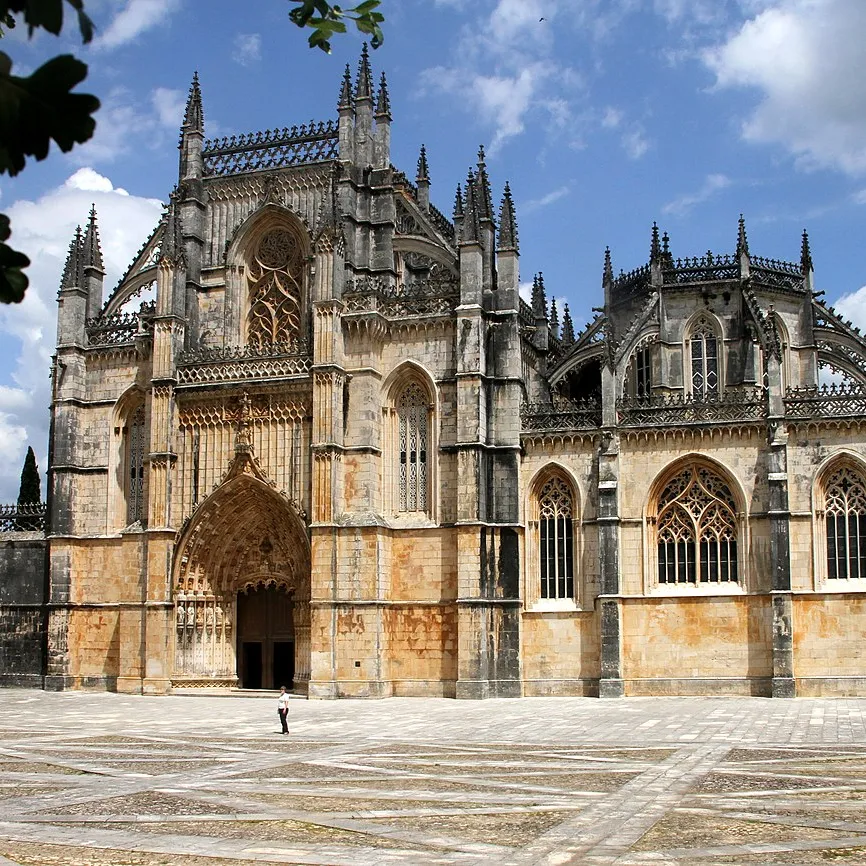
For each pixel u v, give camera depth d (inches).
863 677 2632.9
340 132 3097.9
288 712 2362.2
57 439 3176.7
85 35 237.3
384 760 1502.2
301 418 2910.9
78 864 847.1
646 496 2815.0
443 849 897.5
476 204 2920.8
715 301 3398.1
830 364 3435.0
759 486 2755.9
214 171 3257.9
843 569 2694.4
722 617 2731.3
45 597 3179.1
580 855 867.4
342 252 2952.8
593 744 1669.5
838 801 1117.7
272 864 847.1
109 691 3056.1
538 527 2891.2
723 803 1109.1
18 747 1711.4
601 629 2755.9
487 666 2760.8
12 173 243.0
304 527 2854.3
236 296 3176.7
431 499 2866.6
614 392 2854.3
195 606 2994.6
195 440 3009.4
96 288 3309.5
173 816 1066.1
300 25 334.0
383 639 2795.3
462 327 2854.3
